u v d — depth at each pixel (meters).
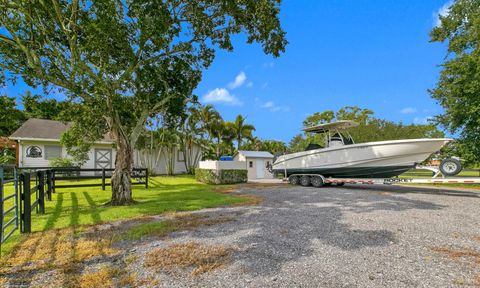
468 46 14.52
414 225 5.11
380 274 2.99
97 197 9.69
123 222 5.72
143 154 25.00
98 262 3.43
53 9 7.04
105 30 6.75
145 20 7.00
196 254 3.64
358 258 3.47
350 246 3.93
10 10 6.77
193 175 24.67
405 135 19.12
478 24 13.02
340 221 5.46
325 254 3.62
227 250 3.79
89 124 10.58
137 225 5.42
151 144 23.66
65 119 10.58
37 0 6.81
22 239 4.43
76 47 7.12
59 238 4.50
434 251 3.72
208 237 4.46
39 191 6.66
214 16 8.64
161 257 3.55
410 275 2.96
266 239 4.28
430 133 20.45
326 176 12.86
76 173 17.47
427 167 10.05
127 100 9.16
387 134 19.62
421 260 3.40
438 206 7.09
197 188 13.08
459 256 3.54
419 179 9.71
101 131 11.50
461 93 13.06
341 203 7.71
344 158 11.84
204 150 28.27
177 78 9.72
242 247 3.91
